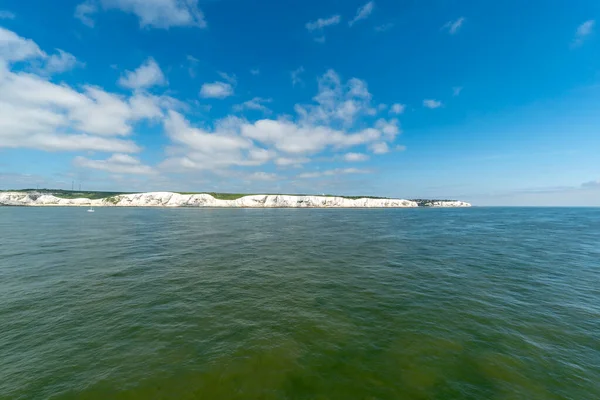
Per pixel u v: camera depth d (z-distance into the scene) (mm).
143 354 10133
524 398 8086
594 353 10398
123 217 86375
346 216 103438
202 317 13289
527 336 11562
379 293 16875
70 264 23906
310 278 20203
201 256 28125
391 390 8367
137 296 16156
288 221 77688
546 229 55438
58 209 144875
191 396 8062
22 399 7980
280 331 11898
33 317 13156
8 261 24891
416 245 35500
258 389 8359
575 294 16703
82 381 8688
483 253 29859
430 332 11859
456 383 8680
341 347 10656
